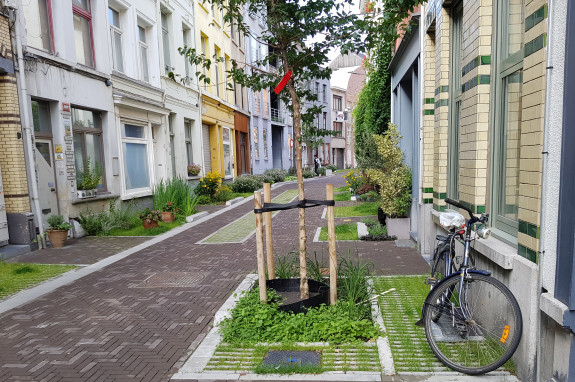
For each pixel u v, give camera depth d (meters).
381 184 8.71
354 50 4.37
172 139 16.02
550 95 2.77
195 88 17.92
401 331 3.98
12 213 8.24
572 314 2.56
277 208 4.41
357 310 4.15
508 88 3.86
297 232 10.00
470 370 3.20
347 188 19.72
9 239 8.30
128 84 12.39
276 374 3.30
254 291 4.87
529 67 3.02
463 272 3.41
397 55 10.25
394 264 6.54
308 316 4.14
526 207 3.10
